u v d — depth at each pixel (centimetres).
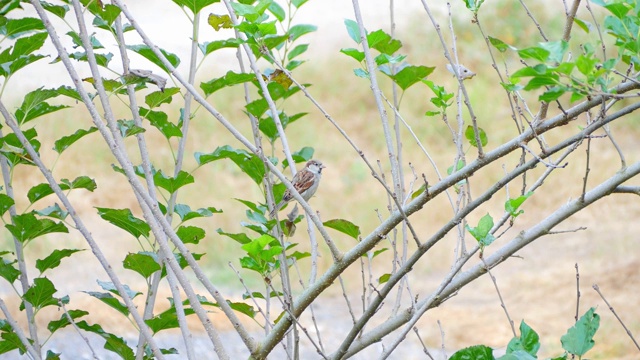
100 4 458
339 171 2180
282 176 378
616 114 335
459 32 2634
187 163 2106
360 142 2316
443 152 2261
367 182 2131
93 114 375
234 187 2042
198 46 482
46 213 479
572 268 1736
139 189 371
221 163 2128
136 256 480
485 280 1748
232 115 2302
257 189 2038
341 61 2592
